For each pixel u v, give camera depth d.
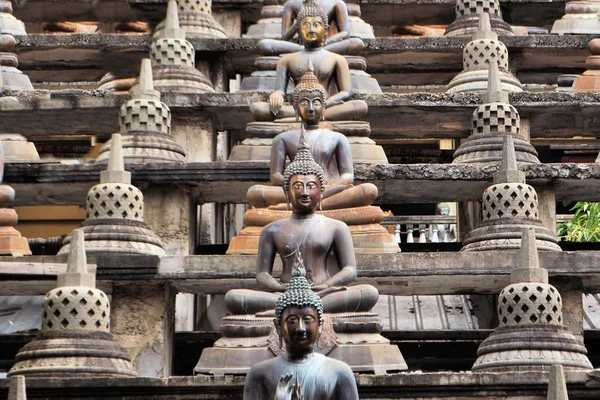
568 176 38.94
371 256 35.69
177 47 43.44
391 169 39.09
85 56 47.38
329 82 41.00
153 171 38.56
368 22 50.09
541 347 32.72
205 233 41.75
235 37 47.66
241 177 38.62
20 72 45.53
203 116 42.19
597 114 42.75
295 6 44.62
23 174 39.31
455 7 49.28
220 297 40.12
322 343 31.67
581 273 35.94
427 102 42.22
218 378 31.72
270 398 27.69
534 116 42.97
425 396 31.59
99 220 36.47
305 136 35.66
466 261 35.78
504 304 33.34
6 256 36.28
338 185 36.12
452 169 39.16
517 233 36.50
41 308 38.28
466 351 38.06
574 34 47.25
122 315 36.09
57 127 43.22
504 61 44.09
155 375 35.81
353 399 27.69
